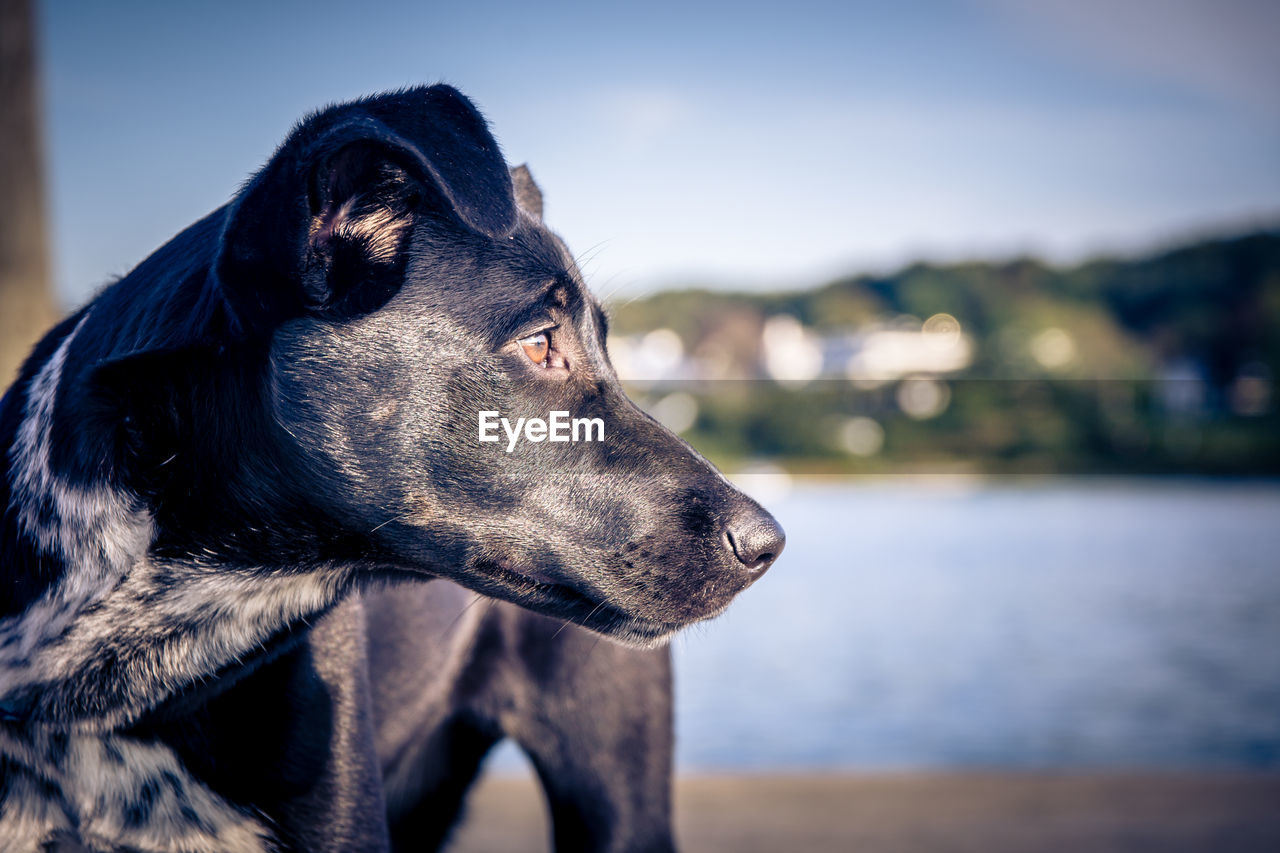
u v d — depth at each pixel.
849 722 11.39
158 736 2.08
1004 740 10.43
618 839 2.78
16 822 2.01
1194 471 51.00
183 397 2.07
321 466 2.13
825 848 4.30
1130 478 50.53
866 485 48.62
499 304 2.21
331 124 1.99
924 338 50.84
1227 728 10.87
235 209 2.04
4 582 2.08
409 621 2.60
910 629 18.50
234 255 2.04
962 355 50.75
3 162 4.46
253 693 2.12
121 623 2.04
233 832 2.08
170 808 2.07
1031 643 16.97
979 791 5.22
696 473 2.32
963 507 47.16
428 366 2.17
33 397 2.20
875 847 4.31
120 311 2.23
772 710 12.02
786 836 4.46
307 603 2.20
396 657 2.57
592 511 2.25
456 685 2.82
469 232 2.22
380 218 2.13
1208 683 13.53
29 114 4.55
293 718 2.13
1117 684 13.49
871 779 5.48
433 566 2.26
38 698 2.02
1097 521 41.28
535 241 2.29
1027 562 28.91
